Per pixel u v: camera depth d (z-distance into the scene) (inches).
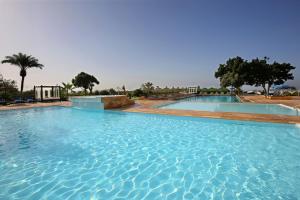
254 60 1059.9
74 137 220.5
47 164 143.3
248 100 648.4
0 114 396.5
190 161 147.3
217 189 105.9
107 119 332.5
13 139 212.7
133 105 487.2
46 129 262.2
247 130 235.1
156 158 154.7
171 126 268.5
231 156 154.9
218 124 271.7
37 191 105.0
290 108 411.2
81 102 467.5
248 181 113.9
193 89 1378.0
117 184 113.0
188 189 106.5
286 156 151.9
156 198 97.7
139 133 235.5
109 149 177.9
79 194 102.0
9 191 105.0
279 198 95.3
